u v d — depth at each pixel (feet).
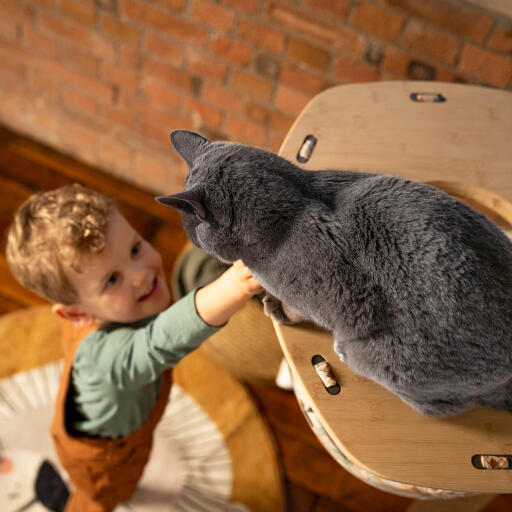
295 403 4.77
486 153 2.90
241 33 4.27
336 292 2.03
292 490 4.34
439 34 3.74
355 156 2.85
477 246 1.98
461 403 2.18
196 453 4.40
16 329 4.88
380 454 2.16
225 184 2.18
